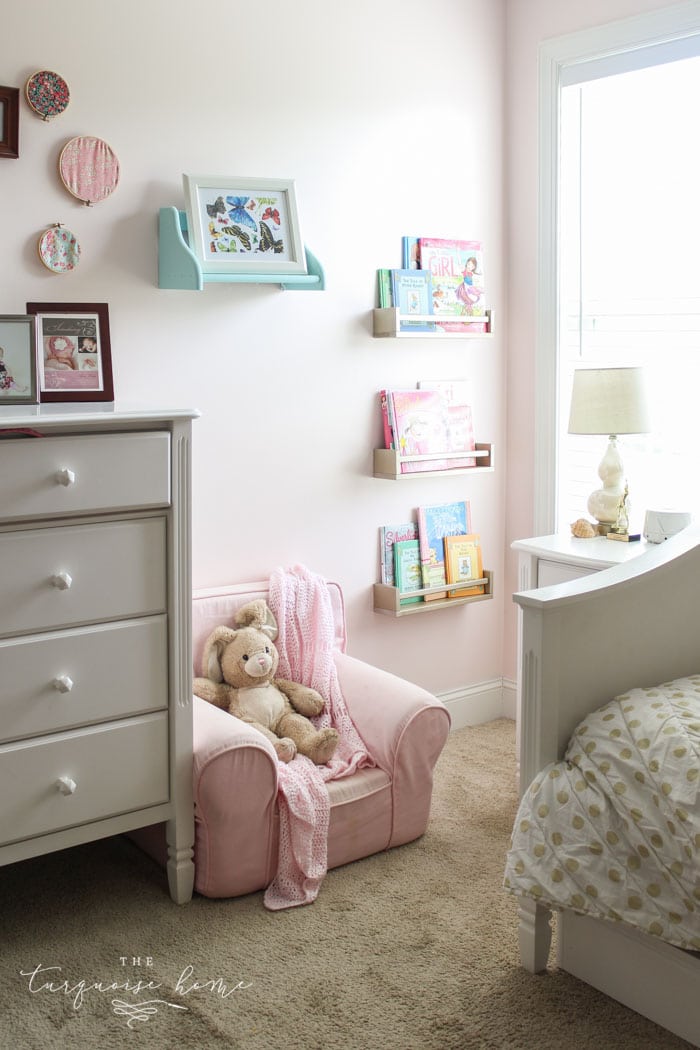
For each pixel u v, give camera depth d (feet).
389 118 10.49
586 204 10.95
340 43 10.02
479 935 7.73
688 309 10.18
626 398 9.84
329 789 8.50
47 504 7.02
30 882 8.41
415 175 10.78
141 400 9.09
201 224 8.90
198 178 8.91
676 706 6.88
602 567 9.25
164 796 7.90
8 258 8.28
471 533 11.76
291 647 9.55
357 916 7.97
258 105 9.51
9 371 7.86
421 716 8.86
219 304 9.46
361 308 10.49
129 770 7.68
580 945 7.18
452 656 11.83
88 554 7.29
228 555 9.83
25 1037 6.59
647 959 6.73
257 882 8.20
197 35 9.05
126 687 7.59
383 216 10.56
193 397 9.41
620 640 7.41
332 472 10.49
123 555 7.45
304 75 9.79
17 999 6.95
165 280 8.94
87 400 8.38
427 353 11.11
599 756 6.76
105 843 9.12
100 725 7.53
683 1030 6.59
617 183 10.63
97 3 8.47
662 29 9.87
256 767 7.95
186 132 9.09
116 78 8.64
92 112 8.55
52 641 7.20
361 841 8.70
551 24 10.89
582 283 11.07
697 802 6.19
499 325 11.75
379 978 7.22
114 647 7.48
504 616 12.28
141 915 7.93
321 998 7.00
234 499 9.81
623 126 10.51
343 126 10.14
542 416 11.47
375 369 10.69
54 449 6.99
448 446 11.10
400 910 8.05
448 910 8.05
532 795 6.89
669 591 7.70
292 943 7.61
